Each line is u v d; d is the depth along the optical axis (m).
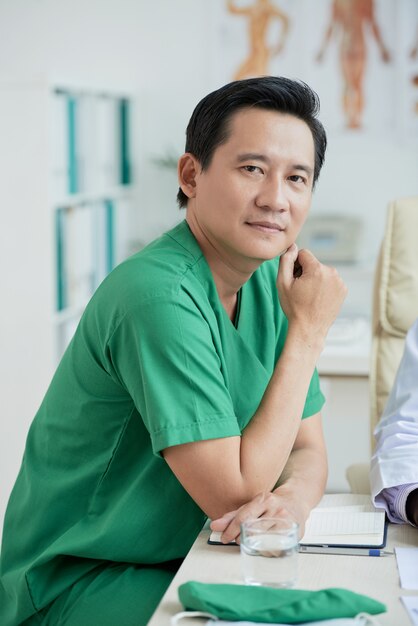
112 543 1.68
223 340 1.72
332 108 4.15
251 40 4.15
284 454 1.60
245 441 1.58
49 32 4.27
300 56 4.13
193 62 4.21
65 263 3.72
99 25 4.25
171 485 1.69
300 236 4.06
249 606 1.25
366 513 1.65
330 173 4.20
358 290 4.16
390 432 1.81
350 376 3.63
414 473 1.66
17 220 3.50
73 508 1.76
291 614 1.23
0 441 3.58
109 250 4.15
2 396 3.57
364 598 1.26
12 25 4.28
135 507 1.68
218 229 1.65
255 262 1.68
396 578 1.39
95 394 1.71
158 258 1.65
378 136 4.14
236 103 1.61
